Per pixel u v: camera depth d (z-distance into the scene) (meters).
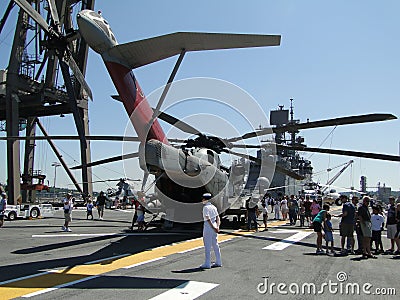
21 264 8.81
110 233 15.68
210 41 9.86
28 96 36.25
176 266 8.76
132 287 6.74
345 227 11.66
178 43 10.16
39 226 18.88
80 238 13.97
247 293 6.52
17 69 34.66
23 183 44.09
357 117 12.52
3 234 15.14
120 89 11.41
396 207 12.09
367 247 10.98
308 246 12.98
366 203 11.24
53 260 9.36
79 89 37.59
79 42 34.97
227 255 10.53
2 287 6.66
